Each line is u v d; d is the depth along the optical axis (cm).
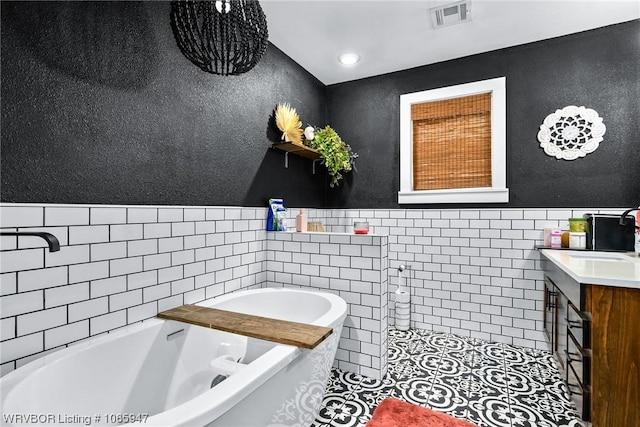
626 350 142
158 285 169
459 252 286
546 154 257
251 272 235
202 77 197
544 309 249
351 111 336
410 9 222
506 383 205
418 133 309
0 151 112
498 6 219
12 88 116
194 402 93
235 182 222
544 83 260
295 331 148
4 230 113
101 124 144
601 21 236
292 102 289
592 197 243
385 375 215
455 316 288
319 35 253
